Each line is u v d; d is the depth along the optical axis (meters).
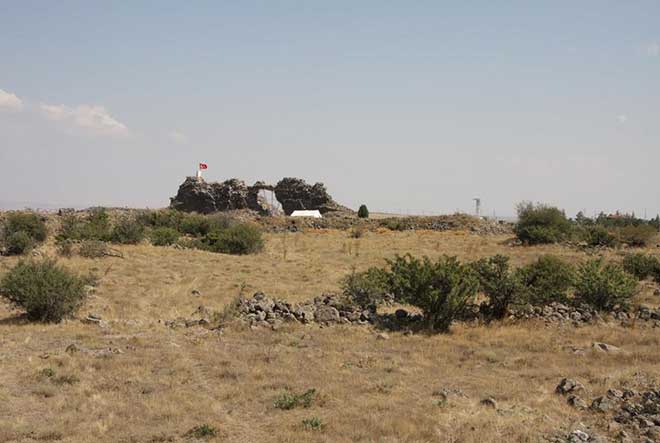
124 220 48.94
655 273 30.97
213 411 11.59
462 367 15.31
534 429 10.53
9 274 20.81
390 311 22.69
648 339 18.66
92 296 24.45
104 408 11.58
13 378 13.49
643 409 11.40
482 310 22.06
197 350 16.28
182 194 87.50
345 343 17.64
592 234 48.31
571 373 14.58
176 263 35.06
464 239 55.03
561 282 23.56
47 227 51.19
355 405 11.98
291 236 60.03
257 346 17.11
